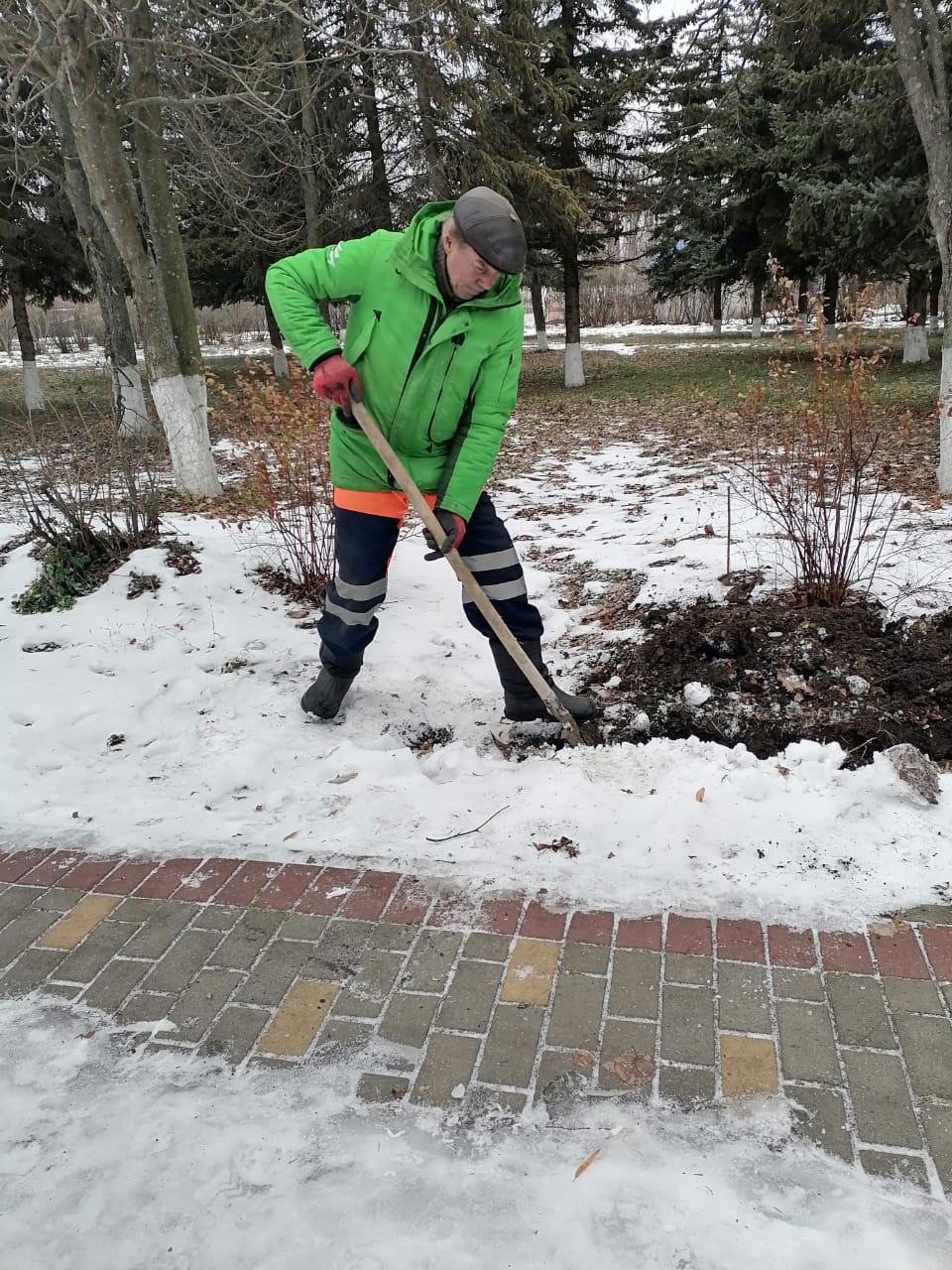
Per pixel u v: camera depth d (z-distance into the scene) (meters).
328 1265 1.68
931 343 20.11
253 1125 1.97
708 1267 1.65
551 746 3.62
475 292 2.79
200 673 4.24
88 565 5.25
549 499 7.80
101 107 7.19
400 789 3.26
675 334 35.19
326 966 2.44
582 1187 1.81
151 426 9.57
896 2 6.00
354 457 3.15
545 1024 2.22
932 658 3.75
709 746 3.38
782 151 14.67
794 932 2.48
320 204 16.67
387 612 4.81
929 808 2.95
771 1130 1.91
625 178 17.69
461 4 12.82
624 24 17.06
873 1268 1.63
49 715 3.87
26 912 2.70
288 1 8.19
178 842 3.02
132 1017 2.29
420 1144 1.91
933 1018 2.18
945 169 6.19
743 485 6.87
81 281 17.77
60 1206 1.81
